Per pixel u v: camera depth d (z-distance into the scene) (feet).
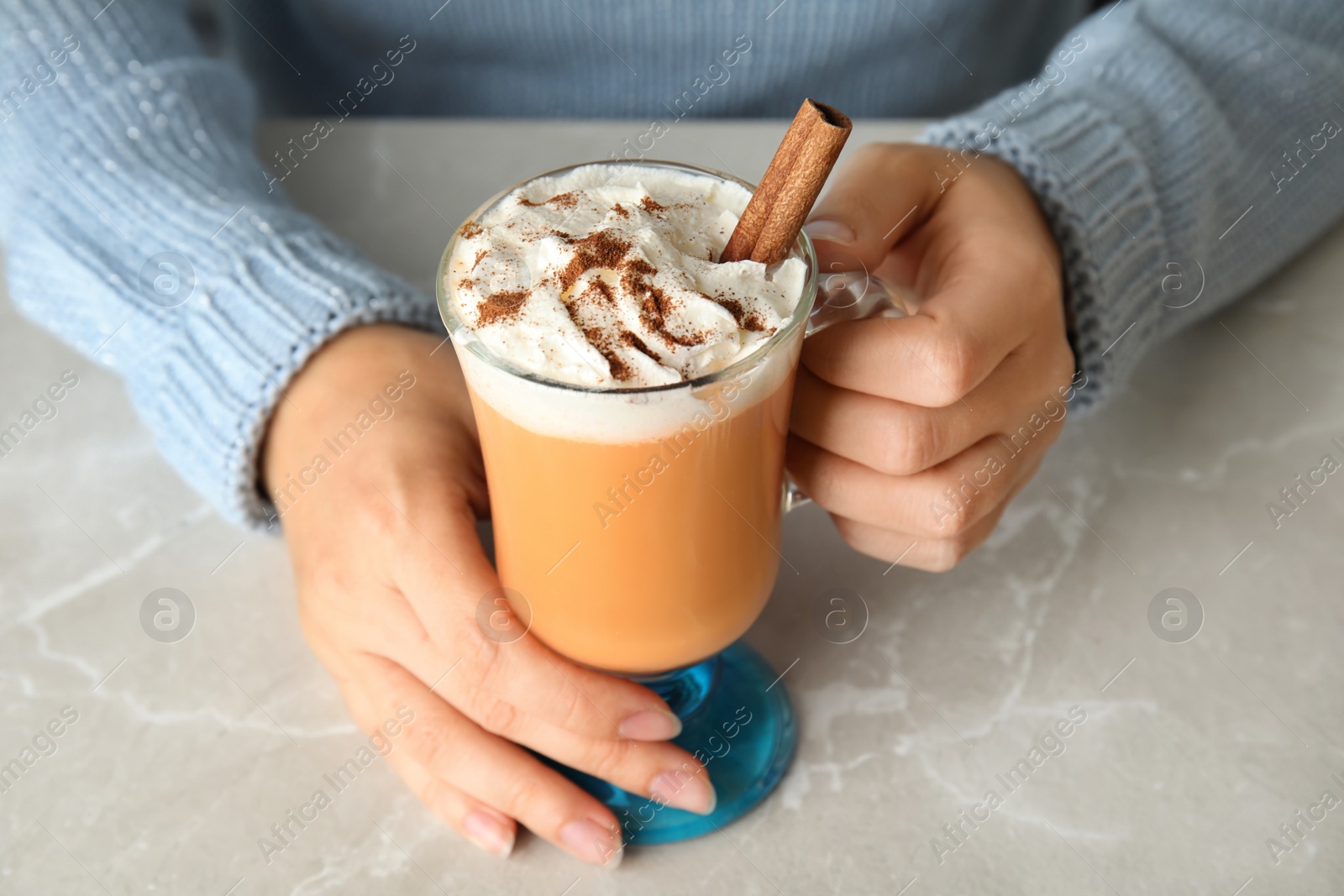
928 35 2.08
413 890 1.26
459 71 2.15
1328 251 1.78
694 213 1.22
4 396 1.66
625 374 1.10
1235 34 1.69
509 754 1.28
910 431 1.23
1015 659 1.41
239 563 1.50
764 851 1.28
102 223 1.55
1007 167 1.47
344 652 1.32
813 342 1.24
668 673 1.33
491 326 1.11
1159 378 1.64
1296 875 1.26
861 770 1.33
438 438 1.33
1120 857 1.27
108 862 1.28
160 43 1.73
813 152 1.11
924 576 1.47
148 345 1.49
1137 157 1.52
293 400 1.40
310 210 1.83
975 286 1.27
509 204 1.21
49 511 1.54
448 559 1.25
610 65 2.10
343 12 2.06
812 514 1.54
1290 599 1.44
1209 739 1.34
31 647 1.43
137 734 1.36
